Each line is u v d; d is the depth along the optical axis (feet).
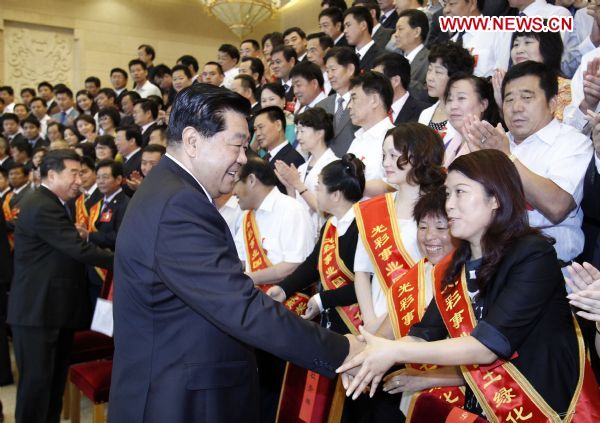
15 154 22.99
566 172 6.43
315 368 4.55
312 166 10.55
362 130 9.88
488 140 5.95
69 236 9.68
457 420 4.50
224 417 4.55
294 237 8.98
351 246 7.73
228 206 10.93
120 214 13.14
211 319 4.36
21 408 9.65
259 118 11.76
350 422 7.86
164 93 24.06
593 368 5.73
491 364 4.75
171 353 4.51
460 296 5.07
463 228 4.71
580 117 7.40
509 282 4.55
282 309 4.52
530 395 4.58
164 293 4.50
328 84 15.15
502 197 4.59
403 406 6.55
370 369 4.59
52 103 27.96
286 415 7.89
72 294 9.95
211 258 4.38
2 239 12.77
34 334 9.62
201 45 36.76
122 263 4.63
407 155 6.75
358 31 14.69
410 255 6.83
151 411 4.44
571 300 4.43
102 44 34.12
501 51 10.38
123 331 4.69
